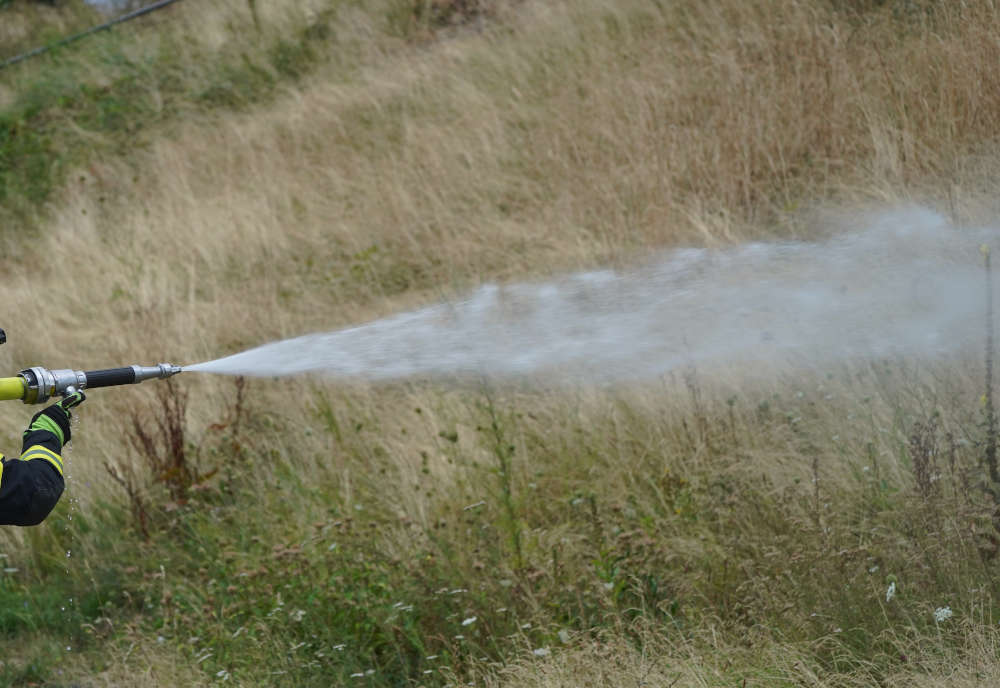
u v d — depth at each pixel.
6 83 25.28
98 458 11.79
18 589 10.45
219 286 15.77
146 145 21.48
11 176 21.80
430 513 9.59
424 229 15.43
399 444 10.66
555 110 16.97
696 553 8.07
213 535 10.25
